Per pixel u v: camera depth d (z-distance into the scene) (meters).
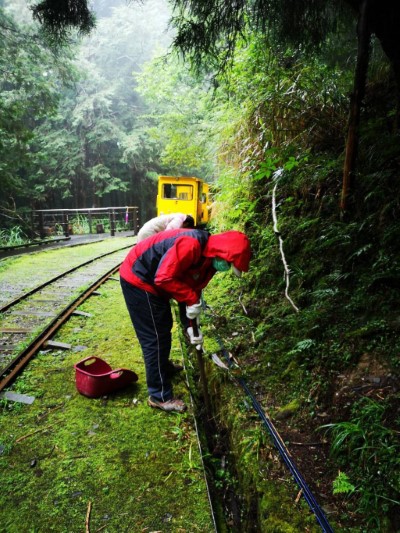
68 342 4.16
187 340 4.23
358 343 2.76
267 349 3.45
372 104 4.67
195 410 2.97
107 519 1.97
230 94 7.08
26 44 12.78
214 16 3.83
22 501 2.07
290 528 1.80
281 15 3.89
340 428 2.27
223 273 5.82
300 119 5.12
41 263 8.70
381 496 1.80
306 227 4.43
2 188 14.57
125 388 3.20
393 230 3.16
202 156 13.41
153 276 2.61
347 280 3.47
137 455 2.42
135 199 26.03
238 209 5.90
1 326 4.65
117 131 21.73
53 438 2.57
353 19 4.26
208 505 2.06
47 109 14.38
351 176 3.80
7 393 3.08
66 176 21.64
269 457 2.29
